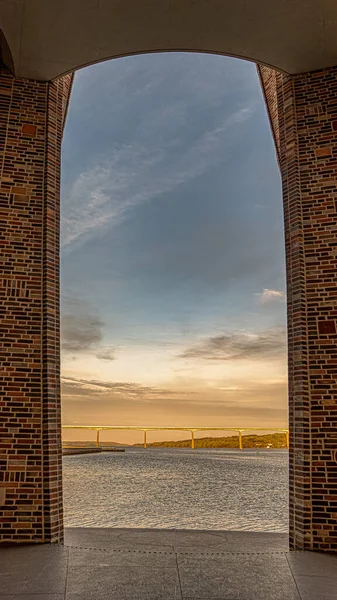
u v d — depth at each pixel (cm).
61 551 576
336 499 615
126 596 426
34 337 684
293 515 636
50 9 665
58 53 737
